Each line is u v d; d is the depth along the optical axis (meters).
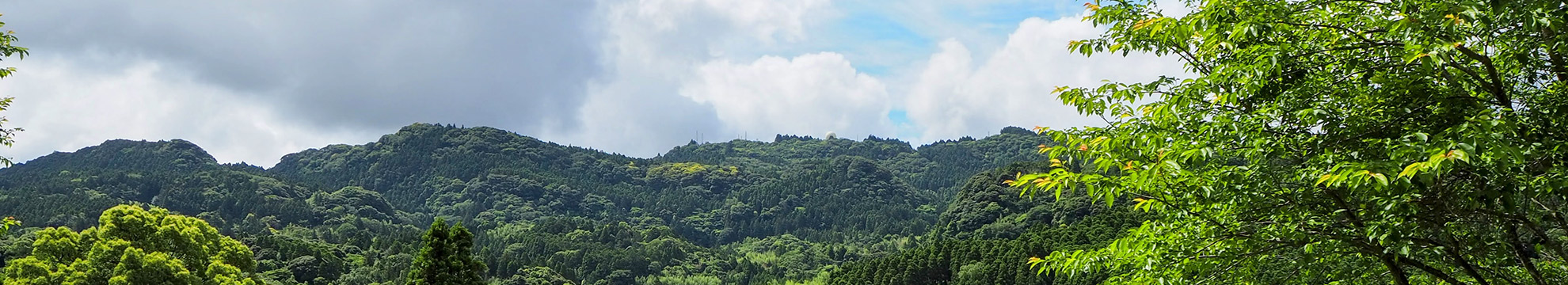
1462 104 7.24
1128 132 8.46
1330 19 7.85
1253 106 8.16
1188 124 8.39
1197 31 8.00
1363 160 7.23
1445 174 6.70
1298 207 8.10
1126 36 9.42
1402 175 6.13
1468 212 7.37
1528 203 7.17
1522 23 6.85
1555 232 8.02
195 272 37.06
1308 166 7.75
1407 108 7.32
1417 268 9.28
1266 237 8.66
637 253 159.88
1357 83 8.02
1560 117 7.02
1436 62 6.55
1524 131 7.05
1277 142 7.75
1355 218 8.05
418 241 137.62
